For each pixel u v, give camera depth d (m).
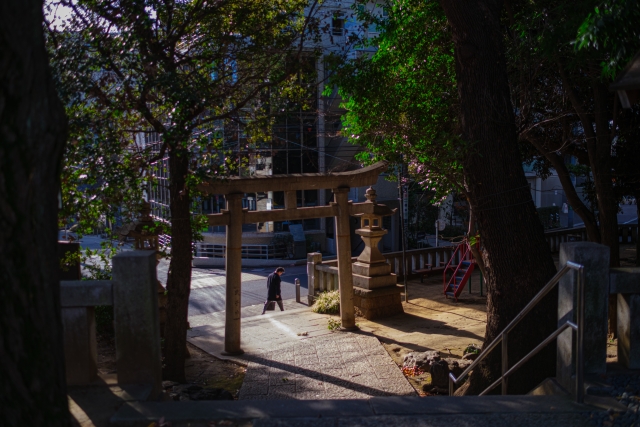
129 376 4.45
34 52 2.53
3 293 2.48
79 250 9.30
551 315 6.92
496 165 7.29
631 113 12.30
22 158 2.49
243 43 10.16
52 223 2.68
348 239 13.19
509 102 7.52
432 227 31.81
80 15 8.21
